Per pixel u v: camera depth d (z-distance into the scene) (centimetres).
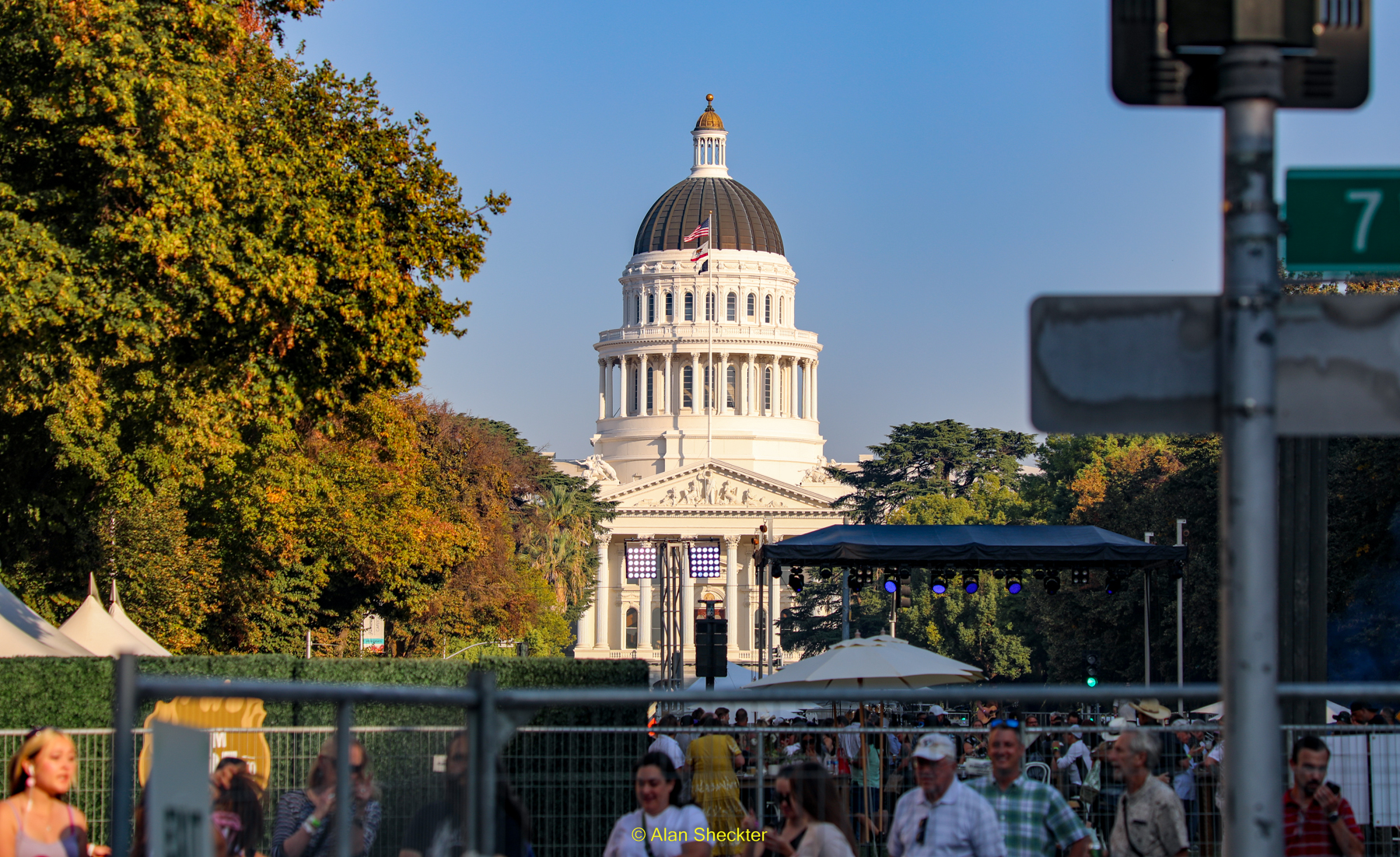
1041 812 1084
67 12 2641
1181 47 609
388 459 6350
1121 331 612
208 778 738
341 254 3012
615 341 18650
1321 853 1121
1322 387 611
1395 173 673
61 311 2703
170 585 4650
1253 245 599
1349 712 2328
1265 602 586
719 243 18662
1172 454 7281
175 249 2725
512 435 11781
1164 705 2958
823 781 1096
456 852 884
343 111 3319
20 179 2898
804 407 19012
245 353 3039
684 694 814
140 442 3484
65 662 2414
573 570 11850
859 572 4234
